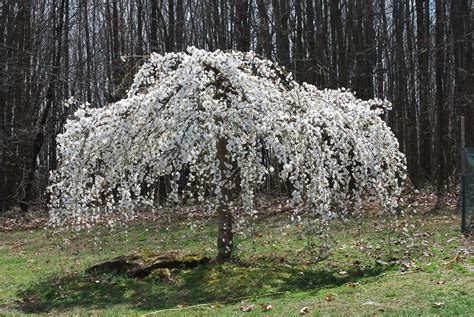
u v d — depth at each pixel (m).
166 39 22.12
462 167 9.91
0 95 20.70
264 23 19.89
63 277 8.14
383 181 8.33
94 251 10.52
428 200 15.87
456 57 20.52
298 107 7.71
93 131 7.57
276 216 12.33
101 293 7.06
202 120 7.18
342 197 8.33
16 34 21.59
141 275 7.63
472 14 21.62
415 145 24.41
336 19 18.62
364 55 19.89
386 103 8.58
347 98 8.70
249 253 8.82
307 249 8.73
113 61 22.78
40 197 22.97
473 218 9.87
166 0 28.88
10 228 15.99
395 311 5.24
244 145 7.77
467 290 5.77
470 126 19.34
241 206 8.88
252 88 7.35
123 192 7.37
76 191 7.51
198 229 11.92
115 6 25.81
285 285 6.90
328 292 6.22
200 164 7.63
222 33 22.33
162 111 7.49
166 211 13.50
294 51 22.31
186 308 6.06
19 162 22.39
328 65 19.89
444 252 8.16
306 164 7.29
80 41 27.97
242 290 6.75
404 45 28.36
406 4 24.80
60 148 7.60
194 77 7.10
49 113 25.50
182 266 7.82
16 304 6.89
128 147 7.28
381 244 9.07
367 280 6.75
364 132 8.15
